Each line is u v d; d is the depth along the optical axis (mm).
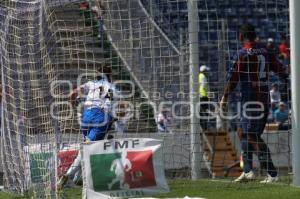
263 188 35438
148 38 46688
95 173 31766
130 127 44688
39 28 34438
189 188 36375
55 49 39188
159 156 32531
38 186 34750
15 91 36969
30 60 35156
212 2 77688
